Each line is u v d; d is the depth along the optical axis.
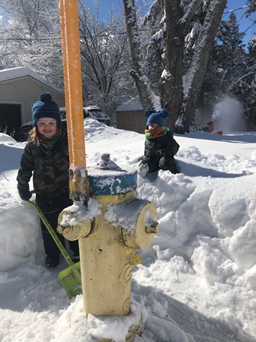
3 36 22.08
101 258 1.64
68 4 1.39
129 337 1.69
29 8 22.77
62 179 2.73
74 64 1.45
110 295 1.69
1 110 15.26
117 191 1.60
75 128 1.51
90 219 1.55
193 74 9.80
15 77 15.32
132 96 20.94
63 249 2.44
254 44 23.56
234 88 23.05
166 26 9.27
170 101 9.53
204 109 22.17
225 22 21.48
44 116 2.55
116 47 19.12
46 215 2.76
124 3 10.34
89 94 19.91
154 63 17.20
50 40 18.70
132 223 1.55
